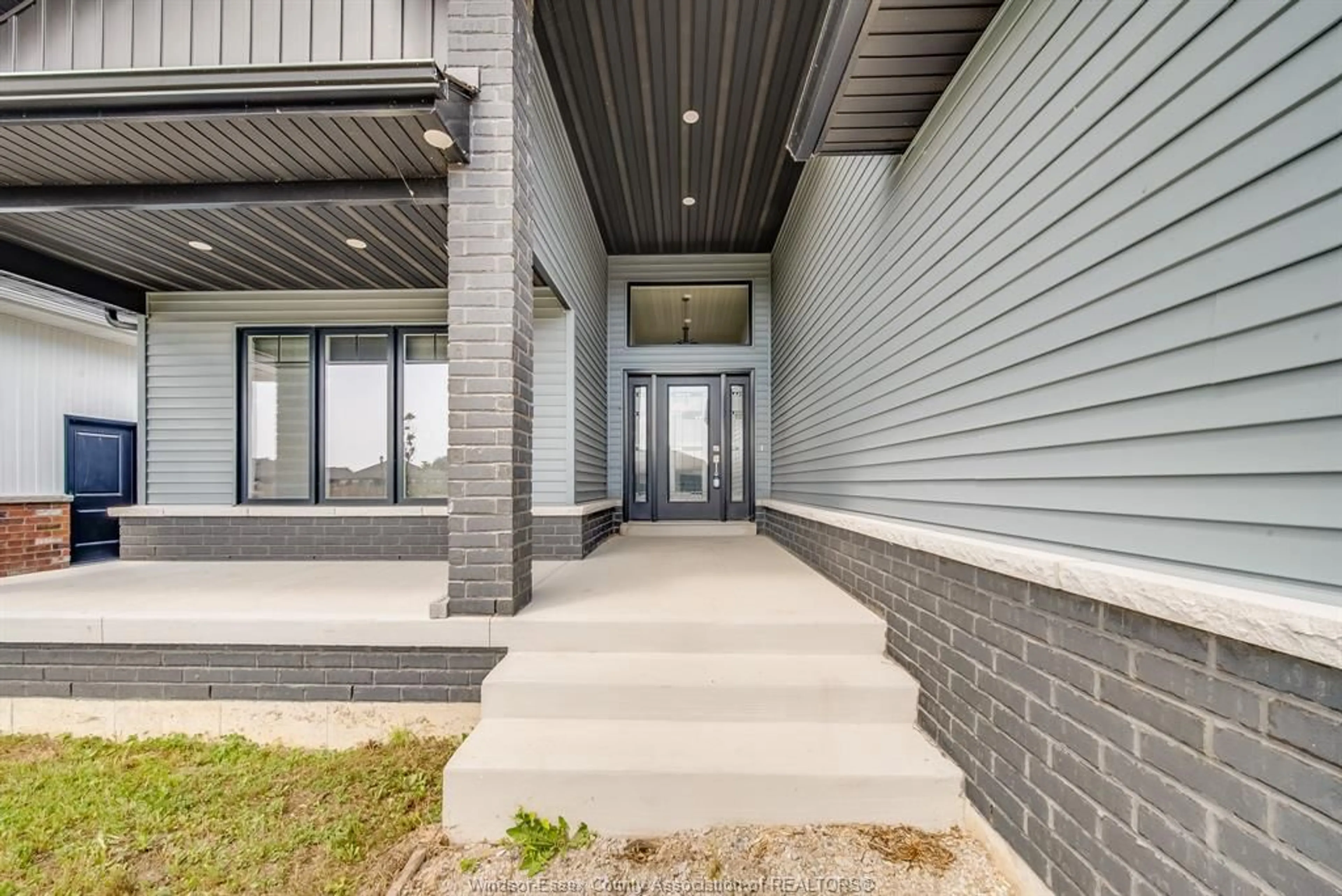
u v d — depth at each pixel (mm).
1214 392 1199
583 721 2367
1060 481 1669
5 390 5555
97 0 2816
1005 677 1808
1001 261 1981
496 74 2938
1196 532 1236
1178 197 1285
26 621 2834
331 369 5371
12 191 3166
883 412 3109
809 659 2676
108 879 1892
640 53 3602
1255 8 1123
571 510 4801
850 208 3754
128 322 5367
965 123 2240
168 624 2807
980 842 1905
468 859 1925
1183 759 1203
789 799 2000
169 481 5281
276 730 2791
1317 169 1020
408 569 4594
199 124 2621
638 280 6953
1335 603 980
